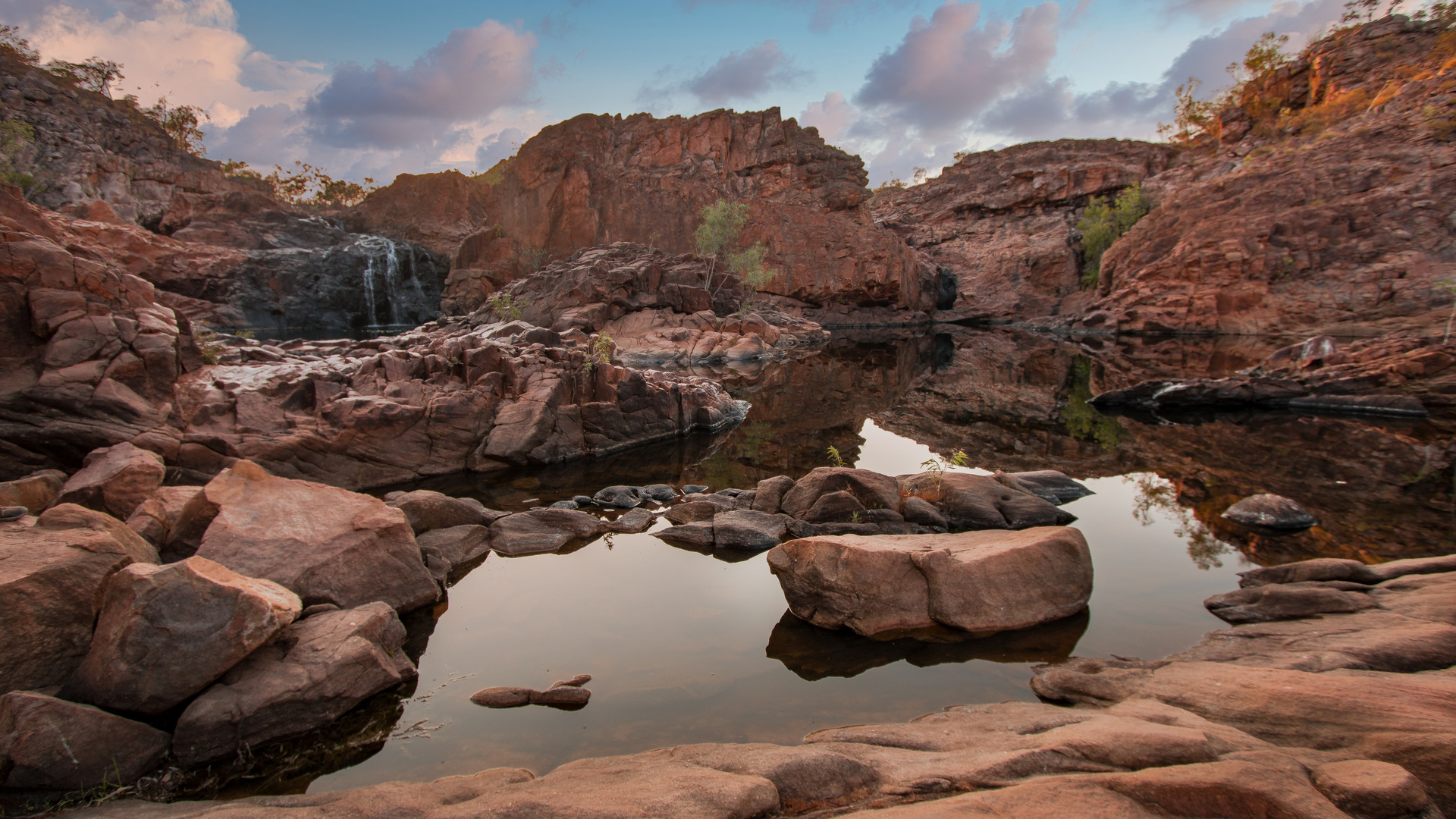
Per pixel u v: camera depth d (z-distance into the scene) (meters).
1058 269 64.62
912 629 6.64
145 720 4.77
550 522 9.54
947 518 9.77
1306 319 41.56
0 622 4.68
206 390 11.21
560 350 15.71
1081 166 73.75
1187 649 6.01
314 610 6.11
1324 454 14.35
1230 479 12.45
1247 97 71.00
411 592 7.13
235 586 5.12
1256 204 46.72
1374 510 10.40
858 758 3.92
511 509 10.69
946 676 5.79
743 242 59.06
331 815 3.36
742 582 7.90
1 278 9.76
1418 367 20.20
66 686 4.75
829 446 15.85
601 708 5.34
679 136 68.56
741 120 69.75
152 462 8.21
